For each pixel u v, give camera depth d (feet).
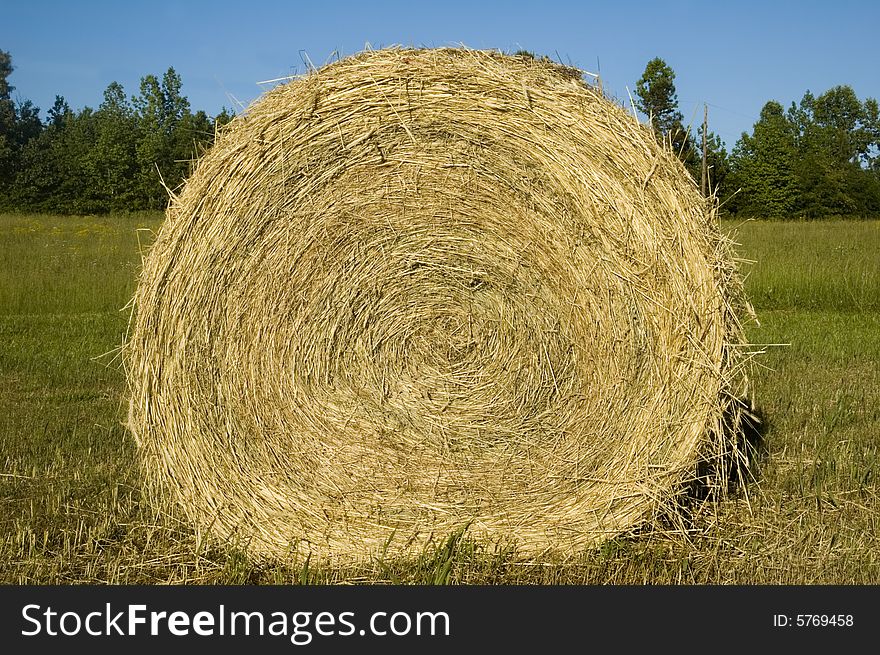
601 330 17.28
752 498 19.70
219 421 18.10
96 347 38.34
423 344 18.20
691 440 17.04
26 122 265.13
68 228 95.25
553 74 17.43
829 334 40.52
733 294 17.76
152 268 18.01
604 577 15.98
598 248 17.10
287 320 18.15
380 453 18.08
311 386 18.26
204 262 17.85
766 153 158.92
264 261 17.98
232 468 18.08
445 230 17.89
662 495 17.19
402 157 17.66
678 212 16.81
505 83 17.13
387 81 17.38
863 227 91.81
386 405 18.19
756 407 27.04
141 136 177.58
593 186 16.99
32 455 22.58
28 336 40.98
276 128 17.61
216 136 17.89
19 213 166.40
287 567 17.25
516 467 17.76
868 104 244.22
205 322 17.97
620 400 17.31
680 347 16.90
